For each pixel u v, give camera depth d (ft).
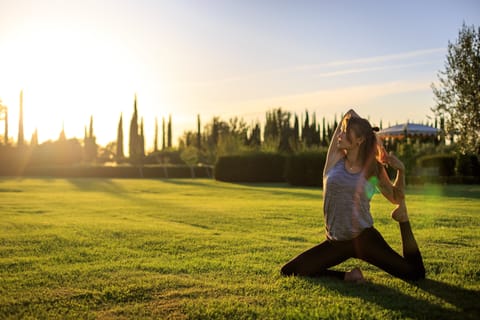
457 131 70.64
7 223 29.22
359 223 13.29
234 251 19.17
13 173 157.58
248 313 10.89
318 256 13.94
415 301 11.70
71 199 52.21
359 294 12.35
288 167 87.40
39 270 15.55
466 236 23.07
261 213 35.27
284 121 213.05
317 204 44.24
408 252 13.57
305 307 11.28
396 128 87.45
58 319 10.63
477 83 68.18
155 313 10.99
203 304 11.57
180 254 18.57
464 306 11.28
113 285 13.47
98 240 22.20
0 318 10.71
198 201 49.42
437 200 47.01
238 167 107.96
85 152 238.48
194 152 161.38
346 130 13.58
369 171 13.50
